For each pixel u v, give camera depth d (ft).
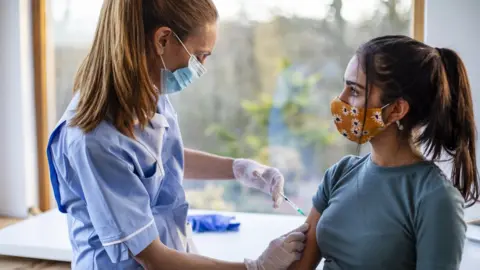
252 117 8.45
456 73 4.44
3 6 8.15
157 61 4.85
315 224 5.10
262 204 8.38
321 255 5.04
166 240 5.12
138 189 4.60
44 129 8.55
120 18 4.48
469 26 6.98
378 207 4.42
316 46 8.05
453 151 4.51
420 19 7.34
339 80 8.00
